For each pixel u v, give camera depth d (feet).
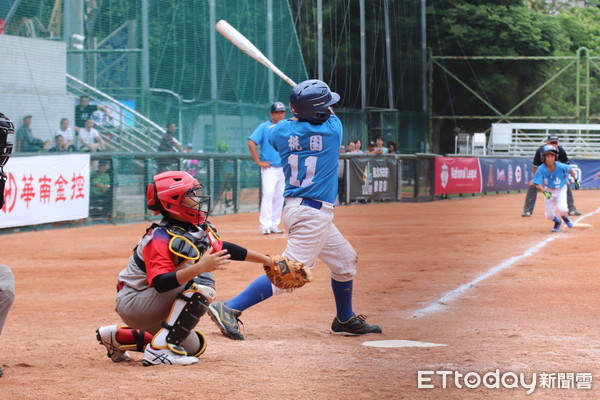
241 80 241.35
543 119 406.82
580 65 402.93
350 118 316.60
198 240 46.42
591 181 336.70
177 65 217.97
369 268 96.58
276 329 61.16
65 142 171.22
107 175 167.02
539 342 54.44
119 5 203.00
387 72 343.87
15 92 161.38
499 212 202.08
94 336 59.41
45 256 113.29
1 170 44.96
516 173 328.90
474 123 419.13
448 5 421.59
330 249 57.57
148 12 209.15
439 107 411.75
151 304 47.14
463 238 134.10
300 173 56.34
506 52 416.46
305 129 56.08
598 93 411.75
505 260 103.76
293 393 40.78
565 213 145.07
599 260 103.14
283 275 50.31
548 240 129.39
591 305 70.64
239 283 85.30
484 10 416.26
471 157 293.23
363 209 215.31
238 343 55.42
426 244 124.88
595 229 147.95
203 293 47.47
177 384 42.73
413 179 260.42
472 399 39.78
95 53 197.06
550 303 71.82
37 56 166.40
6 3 172.04
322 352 51.83
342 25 314.55
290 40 263.90
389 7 349.00
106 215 166.81
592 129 375.86
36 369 47.42
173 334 47.50
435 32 416.46
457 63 410.52
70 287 85.76
